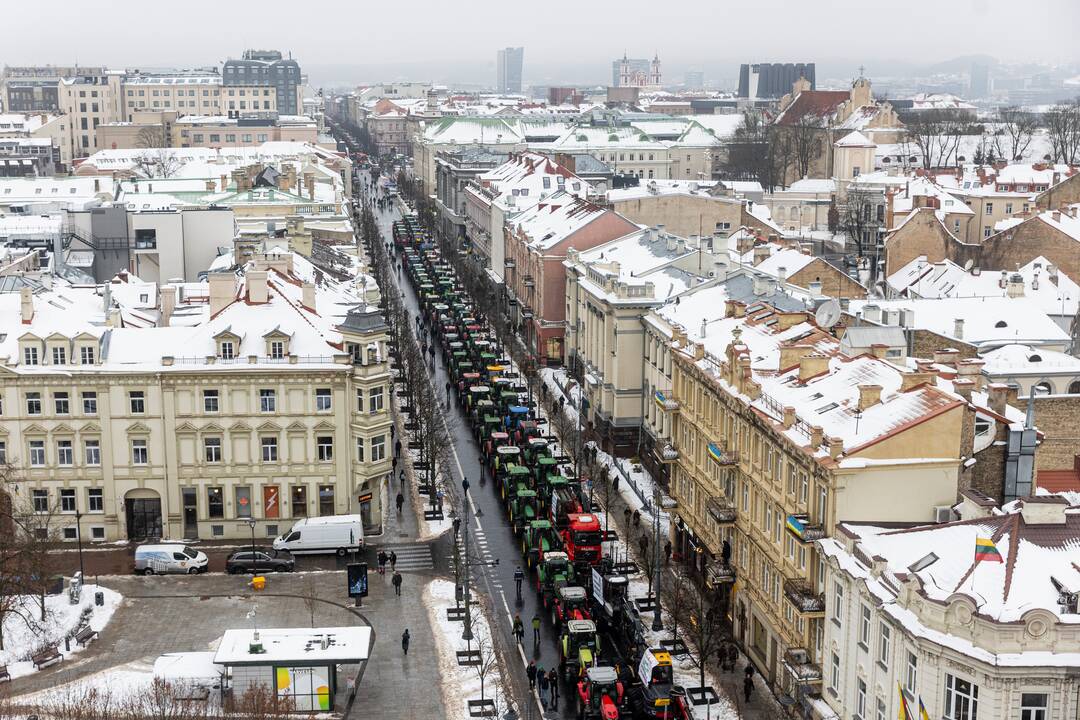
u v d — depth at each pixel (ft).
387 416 393.91
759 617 303.48
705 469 349.20
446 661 309.01
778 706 278.05
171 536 390.63
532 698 280.10
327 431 386.73
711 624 291.99
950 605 210.79
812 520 266.77
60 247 601.62
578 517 357.41
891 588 228.22
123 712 268.21
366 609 339.36
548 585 340.59
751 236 637.30
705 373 340.80
